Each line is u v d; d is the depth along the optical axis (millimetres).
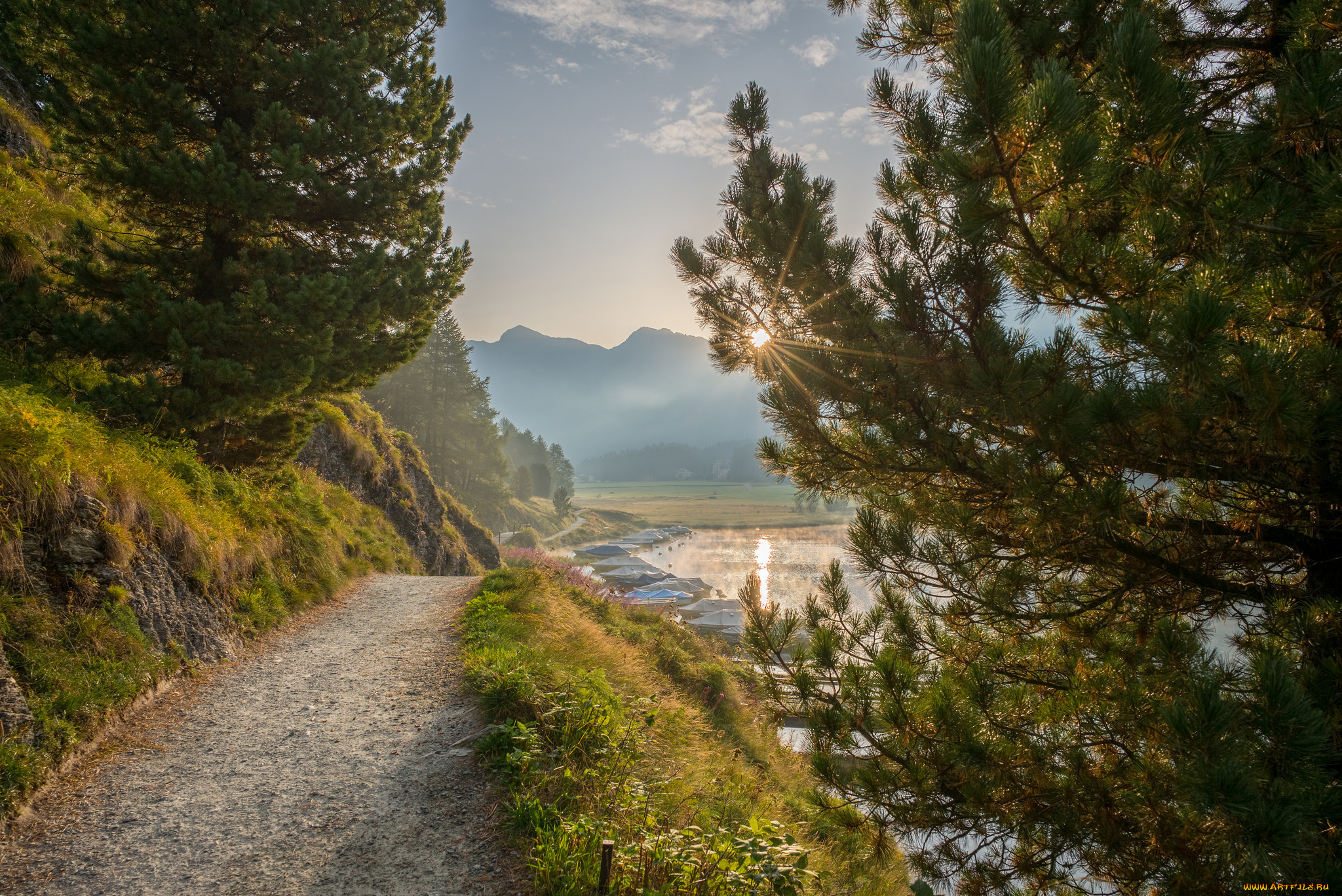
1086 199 3438
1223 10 4531
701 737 9055
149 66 9992
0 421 6273
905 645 4914
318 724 6582
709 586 63062
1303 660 3662
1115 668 4367
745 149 5684
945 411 4535
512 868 4246
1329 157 3289
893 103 4914
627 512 153750
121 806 4793
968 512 4684
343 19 12133
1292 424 2975
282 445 13102
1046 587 4570
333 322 11070
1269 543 4059
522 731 5777
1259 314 3283
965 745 3984
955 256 4180
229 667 7945
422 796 5168
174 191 9539
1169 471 3695
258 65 10391
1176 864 3432
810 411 5078
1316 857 2900
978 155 3490
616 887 3947
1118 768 3959
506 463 73375
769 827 4512
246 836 4562
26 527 5973
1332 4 3432
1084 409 3525
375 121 11500
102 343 9461
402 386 59219
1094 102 3697
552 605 12773
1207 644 3904
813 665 4762
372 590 13992
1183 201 3354
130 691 6078
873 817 4500
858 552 4984
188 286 10438
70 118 9484
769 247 4949
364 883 4074
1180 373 3121
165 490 8344
